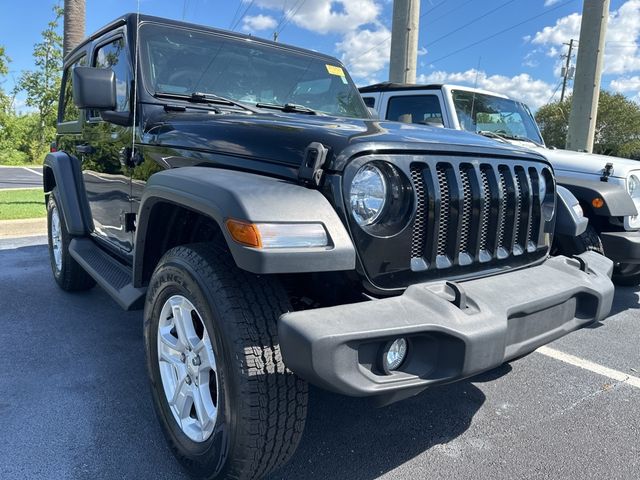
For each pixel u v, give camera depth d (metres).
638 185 4.59
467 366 1.78
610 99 43.75
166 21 3.21
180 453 2.16
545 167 2.67
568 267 2.50
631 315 4.48
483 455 2.38
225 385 1.84
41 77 39.97
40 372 3.12
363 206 1.85
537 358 3.55
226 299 1.85
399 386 1.73
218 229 2.29
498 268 2.33
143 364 3.26
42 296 4.63
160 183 2.17
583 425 2.67
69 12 10.07
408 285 1.98
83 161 3.97
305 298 2.08
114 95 2.82
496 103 5.78
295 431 1.89
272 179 1.93
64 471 2.20
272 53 3.53
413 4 8.25
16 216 8.24
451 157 2.12
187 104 2.91
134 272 2.54
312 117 2.63
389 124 2.52
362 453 2.37
